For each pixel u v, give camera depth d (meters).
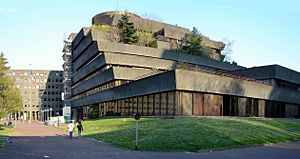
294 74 63.06
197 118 34.56
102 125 39.09
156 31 77.31
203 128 25.97
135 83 49.00
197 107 42.94
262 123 35.06
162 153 18.75
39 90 158.00
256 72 59.22
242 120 34.97
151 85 44.91
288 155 18.50
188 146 20.64
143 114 48.88
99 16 80.06
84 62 76.75
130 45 62.59
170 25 80.69
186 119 32.97
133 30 66.94
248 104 51.66
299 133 33.56
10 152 17.97
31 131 40.12
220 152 19.70
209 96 44.69
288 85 63.28
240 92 48.00
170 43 72.75
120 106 57.81
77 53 83.69
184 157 17.17
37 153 17.72
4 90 42.16
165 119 35.59
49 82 159.00
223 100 46.94
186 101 41.69
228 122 31.05
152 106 46.34
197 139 22.39
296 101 65.12
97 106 72.19
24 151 18.55
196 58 71.12
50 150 19.25
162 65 64.25
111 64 60.59
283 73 58.88
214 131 25.22
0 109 41.00
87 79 77.50
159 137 23.06
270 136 27.83
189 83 40.72
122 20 68.69
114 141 23.92
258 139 25.50
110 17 76.75
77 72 85.44
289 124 39.56
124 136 25.45
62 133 36.12
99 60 63.12
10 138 27.97
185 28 84.12
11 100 42.75
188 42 75.56
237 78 47.44
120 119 45.28
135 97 51.81
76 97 94.06
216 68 75.19
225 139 23.33
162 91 42.88
